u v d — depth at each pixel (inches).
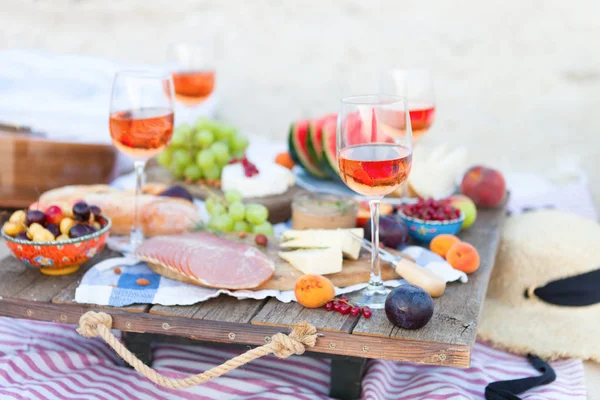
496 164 191.8
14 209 110.8
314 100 200.2
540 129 187.3
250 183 98.8
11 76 141.1
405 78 94.3
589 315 91.3
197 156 106.0
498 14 183.0
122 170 125.1
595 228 98.5
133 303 72.0
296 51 197.6
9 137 106.8
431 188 104.3
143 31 201.6
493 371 83.7
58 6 202.1
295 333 66.3
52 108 126.0
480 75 187.8
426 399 74.9
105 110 126.6
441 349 64.1
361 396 78.8
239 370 82.1
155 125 77.9
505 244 94.8
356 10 191.6
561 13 179.2
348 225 88.0
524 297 93.0
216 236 84.1
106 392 76.5
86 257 77.8
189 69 112.0
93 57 156.6
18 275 78.7
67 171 109.6
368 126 65.7
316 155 109.3
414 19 188.7
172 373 80.0
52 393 74.7
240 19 198.1
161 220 87.7
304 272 75.5
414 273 72.9
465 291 75.0
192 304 72.0
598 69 179.8
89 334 70.7
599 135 183.5
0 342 86.4
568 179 177.6
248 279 73.4
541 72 183.8
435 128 193.3
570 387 79.7
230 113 203.8
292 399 76.5
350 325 67.2
